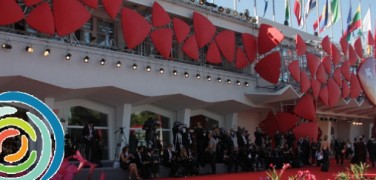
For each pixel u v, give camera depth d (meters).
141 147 16.98
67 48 17.23
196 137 19.36
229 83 23.98
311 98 26.36
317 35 32.72
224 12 24.03
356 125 38.28
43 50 16.48
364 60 32.25
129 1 19.62
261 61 24.86
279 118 26.23
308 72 27.08
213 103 23.52
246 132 22.11
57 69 16.86
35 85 16.47
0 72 15.20
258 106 25.80
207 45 23.80
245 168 20.70
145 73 19.98
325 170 20.83
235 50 24.30
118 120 20.11
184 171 17.94
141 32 19.09
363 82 31.91
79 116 19.20
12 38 15.60
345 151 28.41
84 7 17.14
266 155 21.84
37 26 15.85
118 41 21.12
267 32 24.53
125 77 19.16
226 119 25.73
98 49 18.30
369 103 33.41
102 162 18.27
